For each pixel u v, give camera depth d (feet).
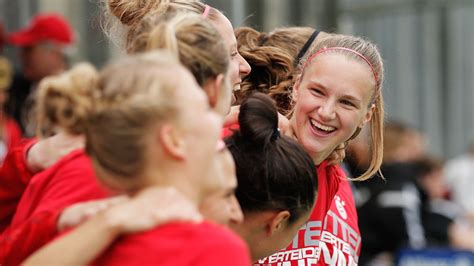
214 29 15.49
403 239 42.78
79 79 13.37
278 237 16.79
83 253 13.01
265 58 21.11
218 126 13.35
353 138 19.98
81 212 14.35
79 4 40.83
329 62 18.66
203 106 13.25
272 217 16.51
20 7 41.91
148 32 15.49
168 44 15.01
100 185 14.52
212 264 13.01
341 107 18.65
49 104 13.42
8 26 41.86
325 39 19.25
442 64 59.41
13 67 40.34
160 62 13.24
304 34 21.90
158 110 12.83
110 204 13.91
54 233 14.69
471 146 58.85
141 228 12.99
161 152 12.96
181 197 13.10
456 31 59.67
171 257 12.96
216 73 15.29
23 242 15.05
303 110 18.75
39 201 16.01
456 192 58.03
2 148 36.35
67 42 38.63
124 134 12.86
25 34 38.11
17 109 37.78
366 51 18.92
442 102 59.62
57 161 16.62
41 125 14.11
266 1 40.32
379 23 56.49
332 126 18.67
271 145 16.48
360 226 42.75
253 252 16.90
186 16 15.53
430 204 48.55
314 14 42.37
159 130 12.89
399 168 43.93
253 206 16.37
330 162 19.81
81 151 16.01
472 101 60.59
